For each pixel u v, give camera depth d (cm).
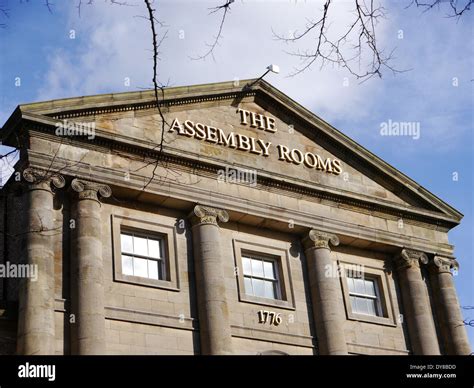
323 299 3170
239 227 3169
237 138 3275
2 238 2814
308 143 3494
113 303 2717
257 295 3117
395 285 3516
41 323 2481
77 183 2770
